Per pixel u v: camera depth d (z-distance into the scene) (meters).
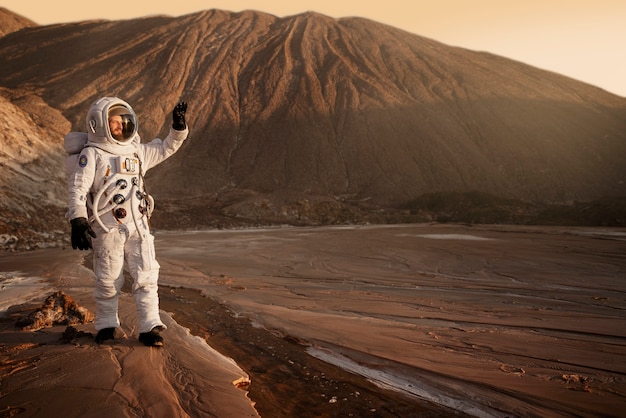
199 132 61.72
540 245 17.59
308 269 12.37
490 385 4.14
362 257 14.86
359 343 5.30
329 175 56.16
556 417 3.59
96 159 4.56
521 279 10.86
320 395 4.06
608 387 4.07
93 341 4.80
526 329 5.95
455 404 3.87
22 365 4.14
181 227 29.78
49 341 4.84
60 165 26.69
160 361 4.27
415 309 7.18
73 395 3.55
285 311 6.83
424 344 5.25
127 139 4.70
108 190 4.62
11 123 26.14
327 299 7.96
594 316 6.79
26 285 8.58
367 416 3.68
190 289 9.07
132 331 5.11
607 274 11.58
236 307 7.14
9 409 3.35
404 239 20.34
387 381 4.35
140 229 4.74
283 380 4.38
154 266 4.82
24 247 17.94
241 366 4.73
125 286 8.83
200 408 3.43
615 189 57.38
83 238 4.32
